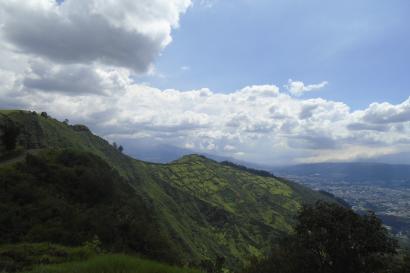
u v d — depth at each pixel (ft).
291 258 87.51
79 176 174.50
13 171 148.36
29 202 132.26
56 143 344.49
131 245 147.23
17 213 119.85
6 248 92.58
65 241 114.11
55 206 134.21
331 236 82.48
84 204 156.35
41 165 164.35
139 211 203.92
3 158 173.58
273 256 96.68
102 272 53.83
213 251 402.31
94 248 102.89
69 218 131.64
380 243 80.94
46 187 150.41
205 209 583.17
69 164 188.24
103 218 146.51
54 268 57.82
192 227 441.68
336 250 81.66
